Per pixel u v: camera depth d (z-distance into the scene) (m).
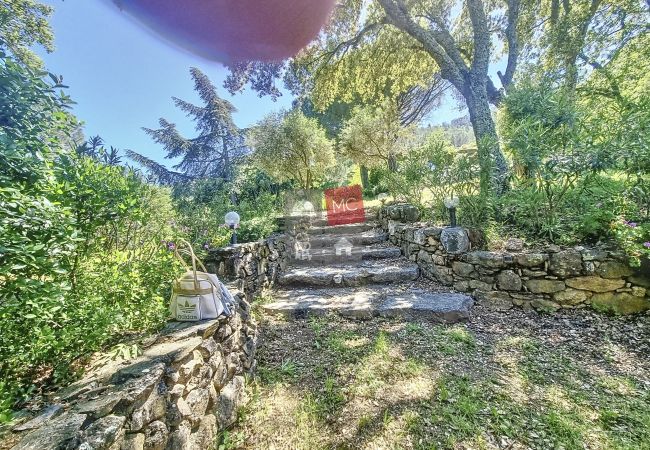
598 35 7.23
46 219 1.06
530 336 2.51
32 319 1.09
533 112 4.05
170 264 1.92
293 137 8.73
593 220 2.89
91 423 0.93
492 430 1.54
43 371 1.26
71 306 1.31
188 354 1.40
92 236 1.58
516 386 1.87
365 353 2.34
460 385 1.89
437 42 6.16
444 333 2.59
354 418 1.70
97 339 1.33
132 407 1.07
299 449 1.54
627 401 1.71
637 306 2.55
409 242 4.46
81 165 1.59
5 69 1.18
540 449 1.42
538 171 3.07
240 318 2.17
